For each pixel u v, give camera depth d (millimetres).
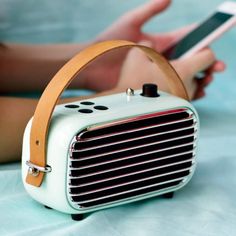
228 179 990
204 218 854
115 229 813
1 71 1354
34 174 817
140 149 833
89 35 1698
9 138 1020
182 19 1779
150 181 865
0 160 1031
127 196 855
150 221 835
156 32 1752
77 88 1415
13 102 1052
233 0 1790
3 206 872
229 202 902
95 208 839
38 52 1404
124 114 815
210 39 1251
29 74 1374
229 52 1687
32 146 810
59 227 822
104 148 805
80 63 804
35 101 1075
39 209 870
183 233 813
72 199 812
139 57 1253
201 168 1025
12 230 812
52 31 1669
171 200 906
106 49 817
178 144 869
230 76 1571
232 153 1097
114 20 1726
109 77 1400
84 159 794
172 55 1316
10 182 942
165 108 846
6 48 1391
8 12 1632
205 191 936
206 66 1261
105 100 860
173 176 888
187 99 928
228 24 1245
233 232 821
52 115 812
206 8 1795
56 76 810
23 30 1646
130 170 835
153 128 837
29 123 841
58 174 799
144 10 1468
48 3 1666
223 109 1371
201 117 1307
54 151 794
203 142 1144
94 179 812
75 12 1695
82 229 806
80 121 792
